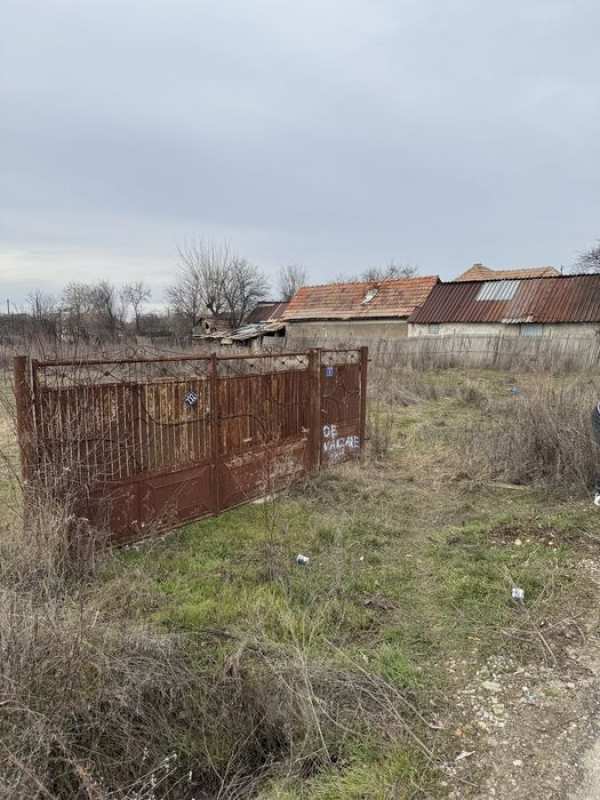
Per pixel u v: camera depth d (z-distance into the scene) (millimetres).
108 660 2441
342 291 33625
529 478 6535
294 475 6441
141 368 5922
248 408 5680
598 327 22016
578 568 4172
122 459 4402
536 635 3266
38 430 3861
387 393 12711
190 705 2539
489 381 15719
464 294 27219
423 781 2191
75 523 3941
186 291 44906
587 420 6496
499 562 4312
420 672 2945
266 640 3062
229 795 2203
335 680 2713
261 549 4527
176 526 4922
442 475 6730
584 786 2148
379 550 4637
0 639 2354
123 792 2139
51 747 2086
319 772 2281
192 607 3516
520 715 2592
